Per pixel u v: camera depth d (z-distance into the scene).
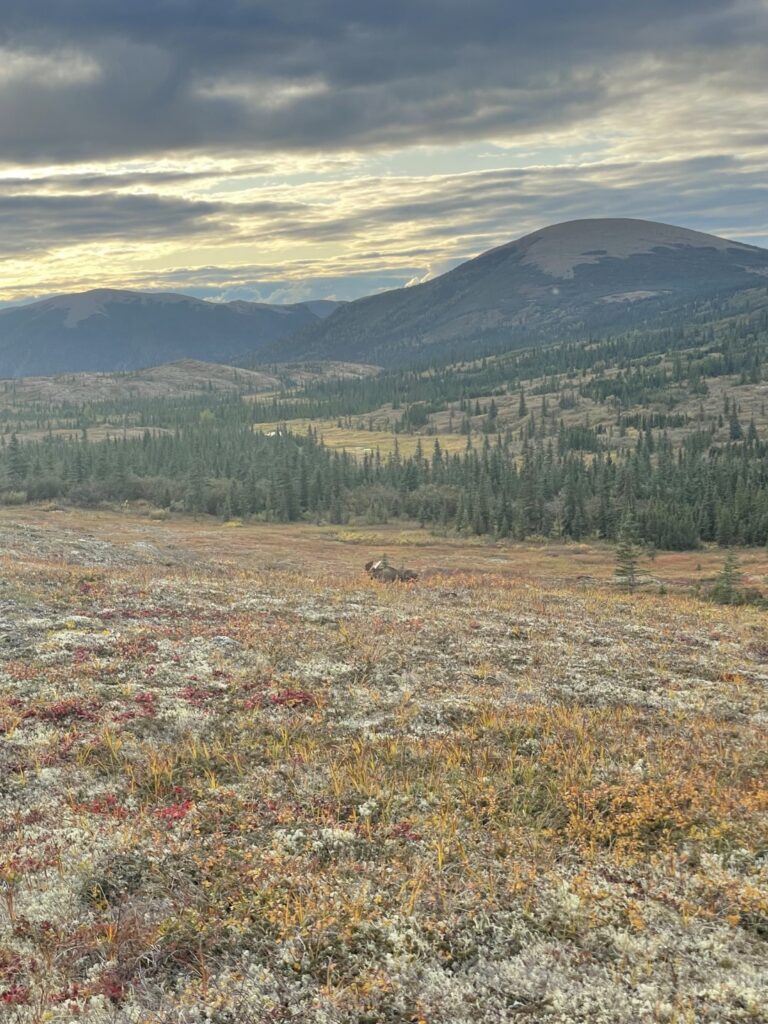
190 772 15.82
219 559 73.69
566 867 12.31
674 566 94.56
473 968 9.70
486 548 116.00
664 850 12.85
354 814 13.89
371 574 61.34
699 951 10.06
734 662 28.39
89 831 13.02
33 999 8.98
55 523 92.56
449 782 15.57
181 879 11.59
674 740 18.62
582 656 27.91
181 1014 8.75
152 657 23.88
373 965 9.67
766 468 174.62
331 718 19.58
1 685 20.23
